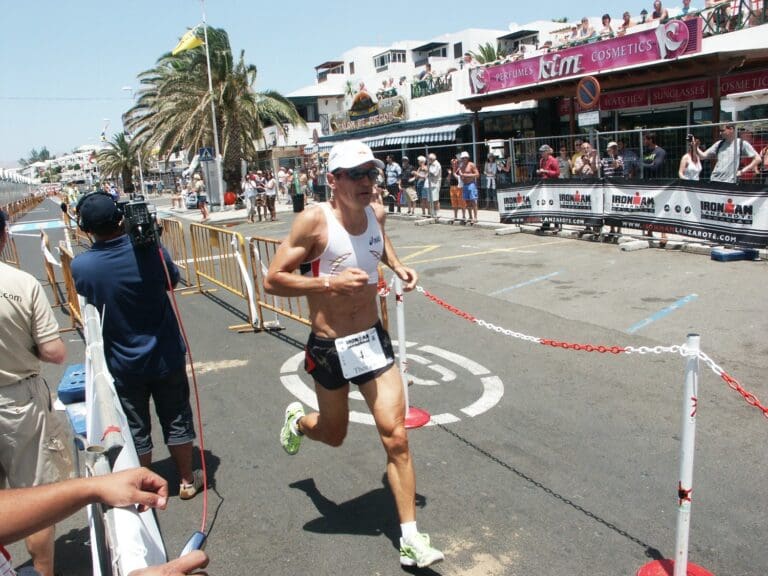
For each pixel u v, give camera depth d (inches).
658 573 117.0
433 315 318.3
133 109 1595.7
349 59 2645.2
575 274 387.9
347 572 125.4
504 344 264.7
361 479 161.6
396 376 129.0
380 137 1065.5
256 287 306.3
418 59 2439.7
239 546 135.6
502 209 574.9
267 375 243.1
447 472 161.3
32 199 2260.1
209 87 1157.7
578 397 204.8
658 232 449.4
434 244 557.0
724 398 197.6
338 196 124.6
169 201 2148.1
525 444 174.7
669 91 663.1
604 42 601.3
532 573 121.6
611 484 151.5
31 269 586.2
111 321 138.7
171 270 144.4
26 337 113.9
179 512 150.1
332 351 128.3
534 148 657.6
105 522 62.8
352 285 116.6
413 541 118.7
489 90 767.1
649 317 288.5
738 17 582.2
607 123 765.9
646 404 196.2
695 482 150.6
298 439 152.1
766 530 131.1
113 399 92.5
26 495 56.7
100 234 138.6
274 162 1396.4
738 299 304.7
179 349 147.7
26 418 113.4
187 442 153.9
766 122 386.9
